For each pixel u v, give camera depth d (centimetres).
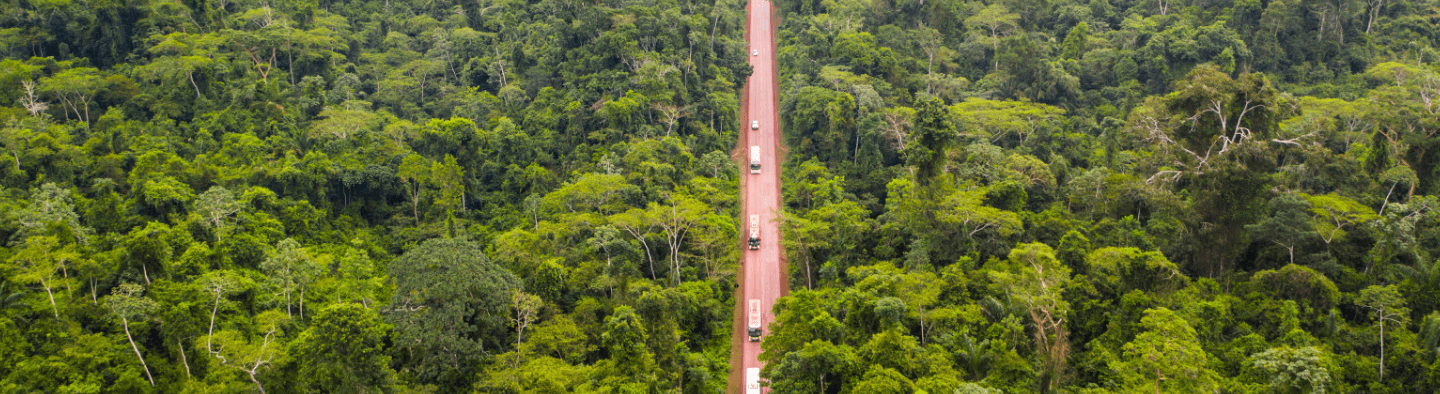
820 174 14650
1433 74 15875
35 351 8500
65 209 11506
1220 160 10844
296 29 19775
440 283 9069
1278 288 10062
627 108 15575
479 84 19288
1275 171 12812
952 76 18900
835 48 18738
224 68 17212
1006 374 8744
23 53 18212
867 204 14250
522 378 8669
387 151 14812
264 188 12950
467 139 14988
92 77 16338
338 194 14250
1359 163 12519
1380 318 9175
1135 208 12262
